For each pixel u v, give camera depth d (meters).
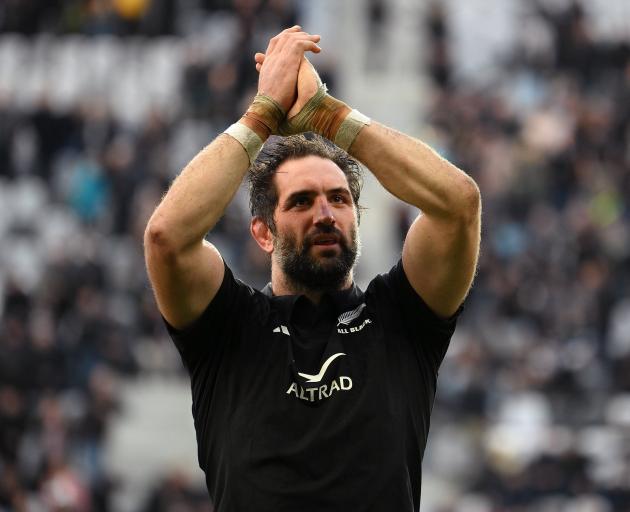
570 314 59.12
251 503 13.57
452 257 14.15
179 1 81.38
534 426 52.53
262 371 14.02
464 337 57.81
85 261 60.94
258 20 74.12
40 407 53.28
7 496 47.19
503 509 49.81
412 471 13.98
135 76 77.31
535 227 63.97
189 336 14.30
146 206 65.25
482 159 68.00
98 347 57.56
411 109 77.06
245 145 14.20
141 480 55.78
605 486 49.84
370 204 68.06
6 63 79.00
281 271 14.67
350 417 13.69
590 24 82.12
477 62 80.19
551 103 74.81
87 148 73.50
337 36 81.06
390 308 14.51
